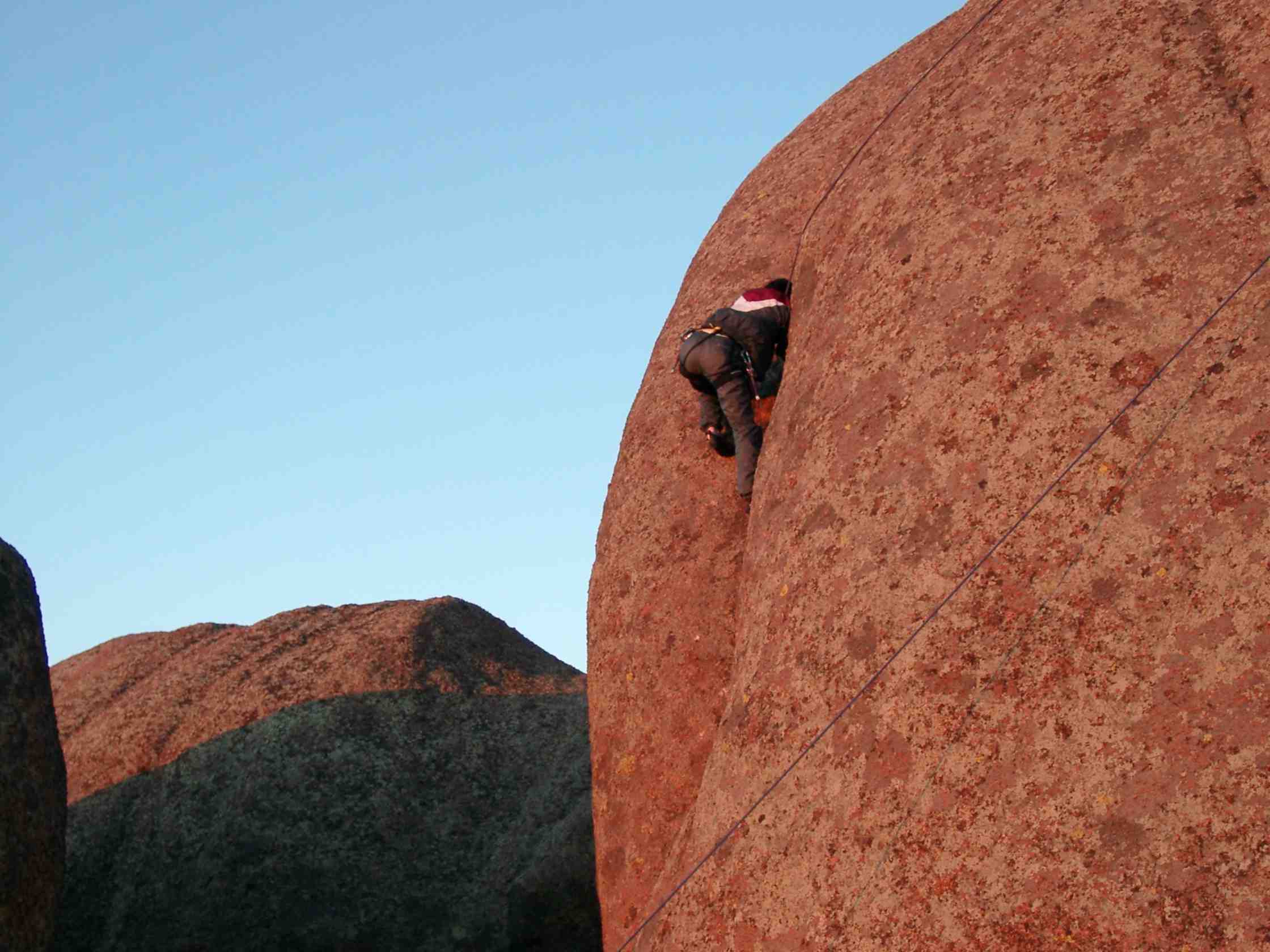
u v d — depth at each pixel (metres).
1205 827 3.90
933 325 5.43
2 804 8.50
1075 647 4.38
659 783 6.72
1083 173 5.30
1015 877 4.17
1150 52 5.47
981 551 4.77
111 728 13.52
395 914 11.64
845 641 5.04
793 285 7.22
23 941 8.52
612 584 7.41
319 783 12.34
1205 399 4.50
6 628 9.07
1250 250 4.66
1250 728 3.95
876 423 5.43
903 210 6.02
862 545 5.17
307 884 11.80
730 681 6.23
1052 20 6.12
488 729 12.98
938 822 4.41
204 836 12.23
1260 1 5.26
